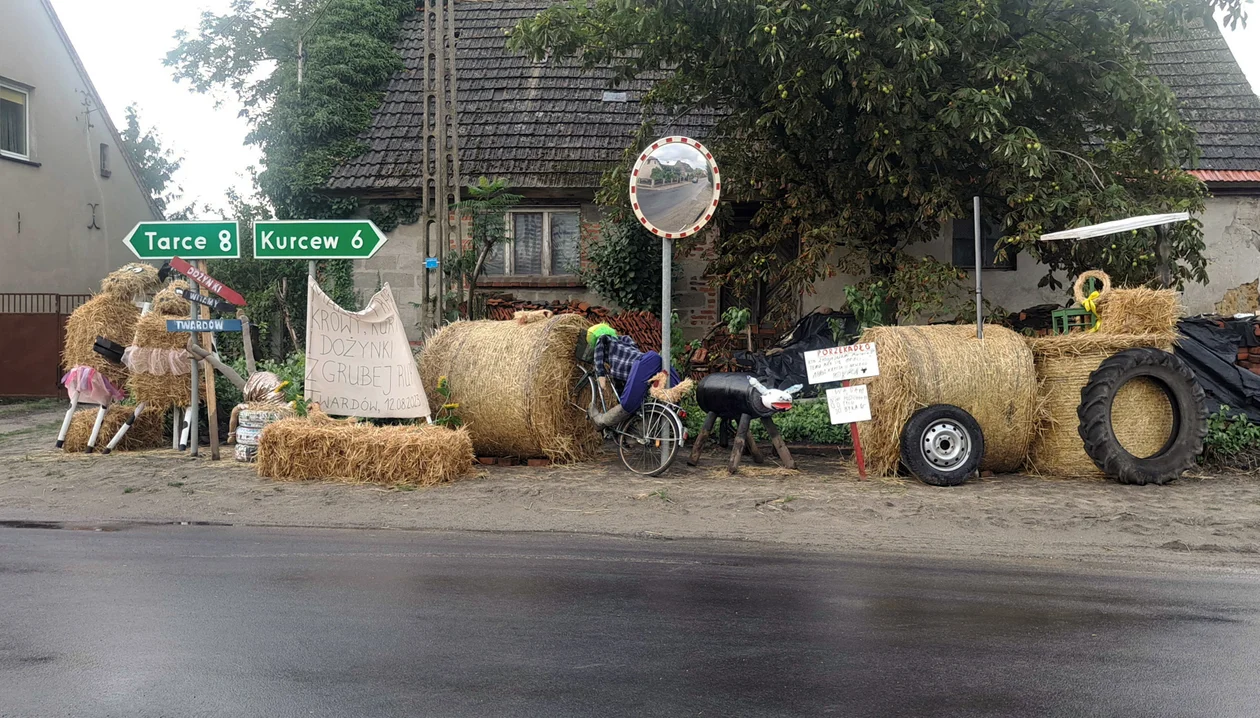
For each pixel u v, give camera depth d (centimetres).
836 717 388
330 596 561
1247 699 412
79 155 2097
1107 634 502
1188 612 545
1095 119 1294
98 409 1159
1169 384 959
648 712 391
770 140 1342
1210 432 1031
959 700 408
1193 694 418
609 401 1045
